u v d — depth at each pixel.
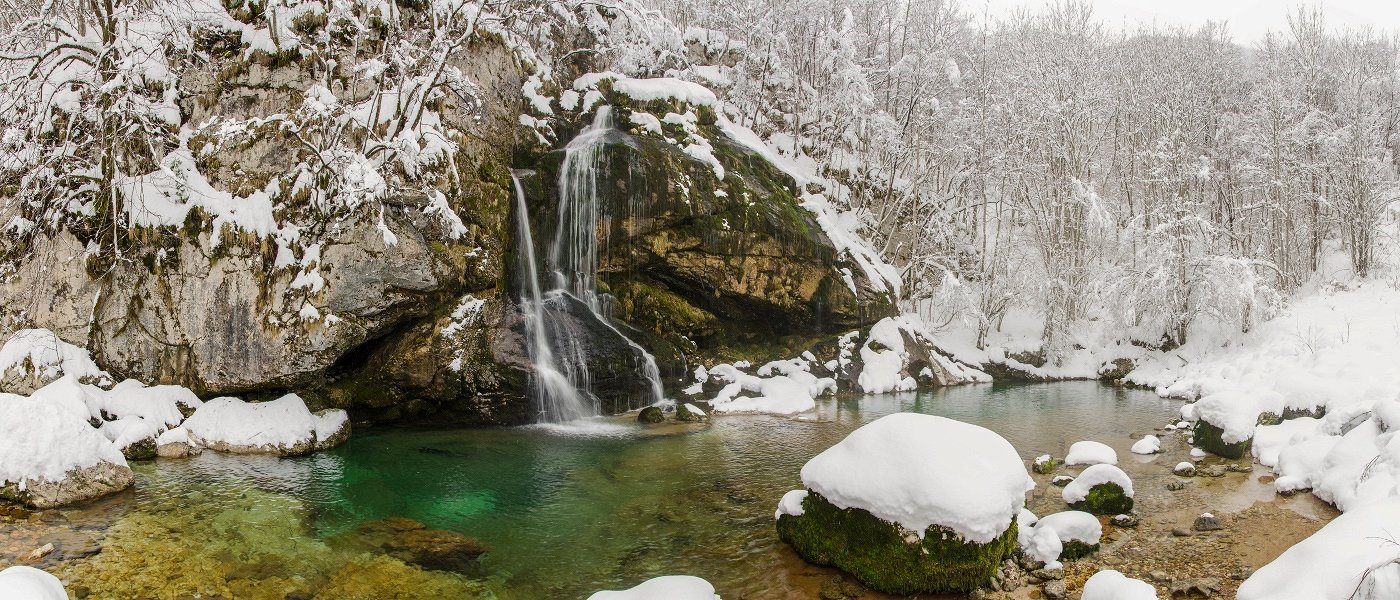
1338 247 24.00
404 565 6.50
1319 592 4.68
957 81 19.73
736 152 18.02
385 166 10.51
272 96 11.05
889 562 6.04
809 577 6.38
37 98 10.83
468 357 11.81
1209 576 6.25
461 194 11.98
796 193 18.75
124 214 10.86
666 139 17.16
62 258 10.86
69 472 7.70
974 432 6.65
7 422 7.57
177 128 11.19
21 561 6.14
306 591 5.90
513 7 15.84
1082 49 24.02
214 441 9.91
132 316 10.63
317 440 10.31
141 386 10.43
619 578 6.36
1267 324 19.19
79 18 14.15
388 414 11.75
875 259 19.86
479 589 6.09
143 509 7.55
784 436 11.98
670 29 17.06
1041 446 11.44
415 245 10.88
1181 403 15.86
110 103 10.88
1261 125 23.23
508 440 11.24
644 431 12.16
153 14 12.55
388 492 8.53
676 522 7.73
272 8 10.99
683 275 16.06
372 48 11.98
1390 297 18.48
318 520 7.50
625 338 14.41
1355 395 10.70
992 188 23.58
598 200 15.23
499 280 12.77
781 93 23.55
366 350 11.41
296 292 10.34
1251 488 8.80
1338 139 21.39
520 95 15.64
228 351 10.41
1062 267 21.48
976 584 5.97
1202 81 26.08
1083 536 6.71
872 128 21.72
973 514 5.89
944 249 22.23
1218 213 23.39
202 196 10.64
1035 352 20.78
